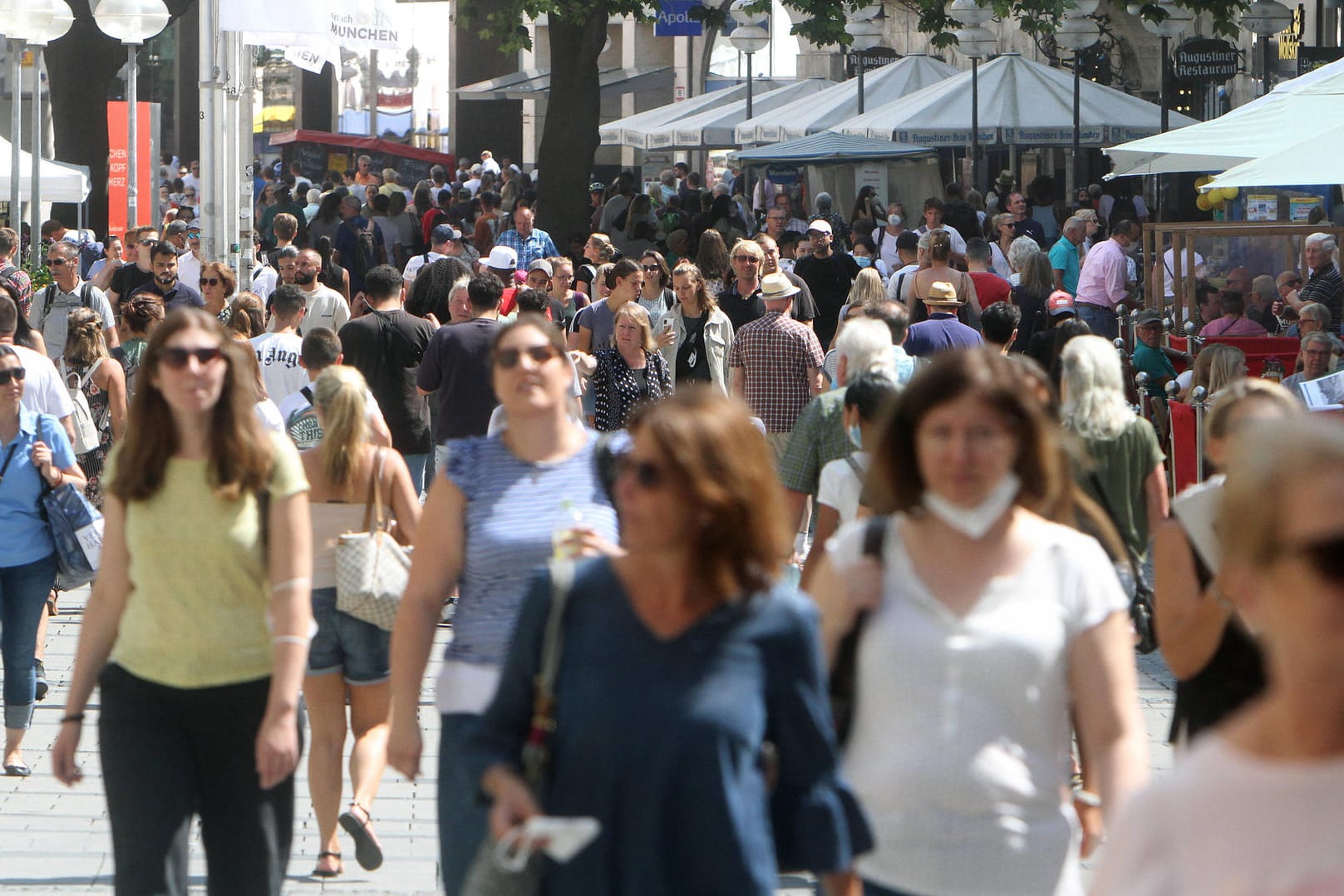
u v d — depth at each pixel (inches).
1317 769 258.7
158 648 544.1
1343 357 1406.3
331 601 762.8
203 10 2066.9
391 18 2034.9
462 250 2498.8
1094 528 713.0
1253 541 254.8
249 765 548.7
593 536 468.1
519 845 374.6
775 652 396.5
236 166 2122.3
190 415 539.2
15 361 884.6
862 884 443.8
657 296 1674.5
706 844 382.6
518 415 571.2
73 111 3981.3
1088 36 3041.3
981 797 431.5
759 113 4276.6
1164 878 267.9
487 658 548.7
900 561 445.7
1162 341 1688.0
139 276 1856.5
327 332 1108.5
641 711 385.4
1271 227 1830.7
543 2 3125.0
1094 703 438.9
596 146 3277.6
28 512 898.7
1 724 1000.9
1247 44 3587.6
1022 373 443.5
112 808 540.1
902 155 3467.0
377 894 749.3
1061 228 3186.5
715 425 393.1
